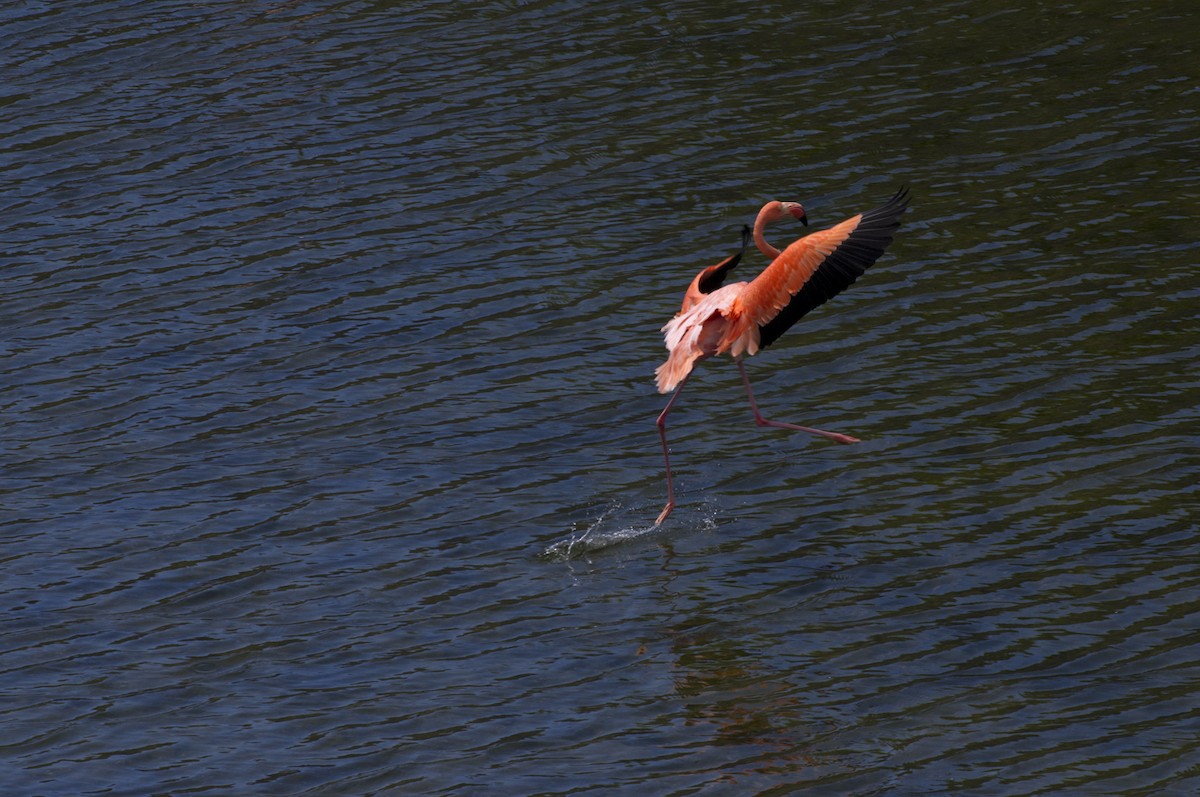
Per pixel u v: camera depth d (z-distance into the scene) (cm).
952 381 4653
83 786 3161
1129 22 7131
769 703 3347
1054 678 3362
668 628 3656
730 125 6438
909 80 6725
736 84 6788
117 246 5756
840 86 6712
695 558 3938
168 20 7769
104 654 3631
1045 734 3178
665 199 5912
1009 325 4919
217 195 6106
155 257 5672
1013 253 5359
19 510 4228
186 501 4266
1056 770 3064
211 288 5447
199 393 4819
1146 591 3641
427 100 6800
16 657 3625
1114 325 4853
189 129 6644
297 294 5391
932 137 6228
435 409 4694
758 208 5791
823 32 7262
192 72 7175
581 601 3784
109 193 6153
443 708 3388
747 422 4569
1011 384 4603
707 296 3809
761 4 7625
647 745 3222
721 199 5878
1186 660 3384
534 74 6981
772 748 3186
